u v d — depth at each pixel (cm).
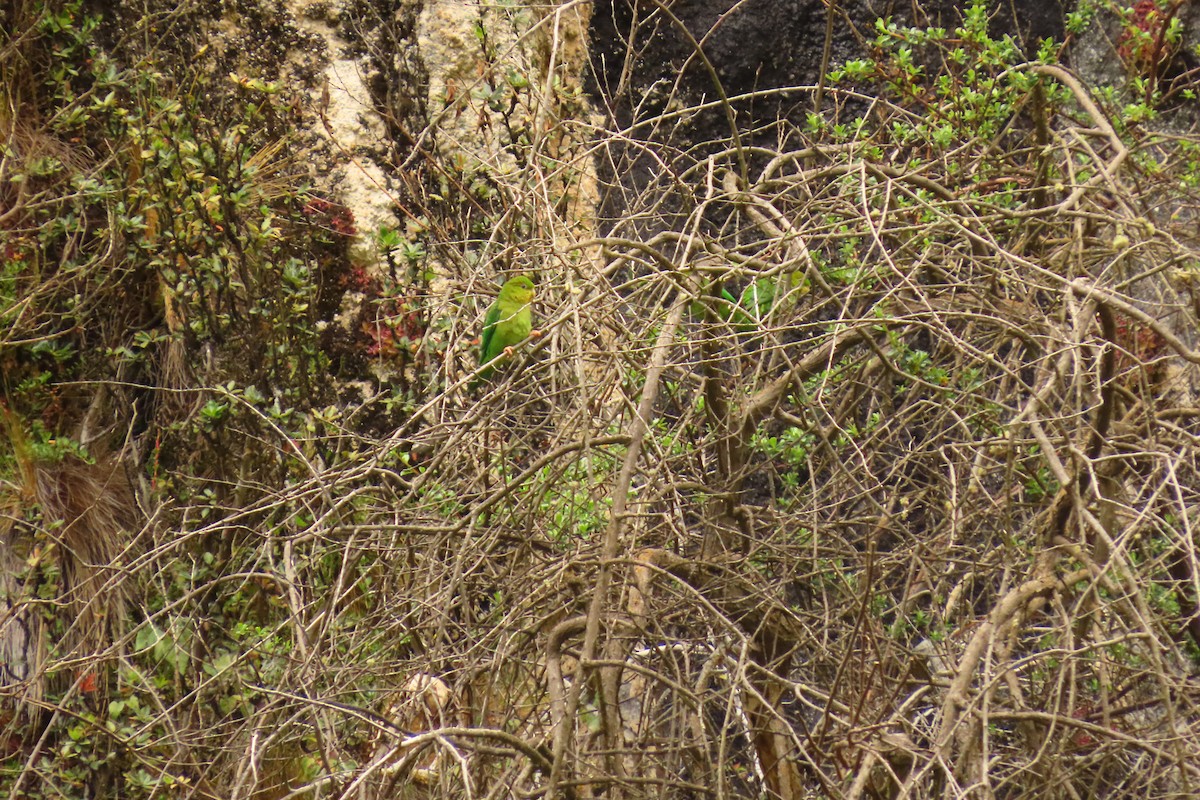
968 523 308
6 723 450
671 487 279
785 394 324
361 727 302
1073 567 271
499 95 440
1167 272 276
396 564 309
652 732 296
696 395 306
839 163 346
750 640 263
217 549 471
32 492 480
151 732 390
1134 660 287
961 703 225
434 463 279
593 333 279
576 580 279
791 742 311
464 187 469
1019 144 402
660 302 288
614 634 278
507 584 299
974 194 332
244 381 497
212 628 432
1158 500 282
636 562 234
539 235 329
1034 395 242
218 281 498
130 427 493
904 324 280
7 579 480
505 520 285
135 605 466
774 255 305
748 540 320
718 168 345
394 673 290
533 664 293
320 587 345
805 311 304
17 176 496
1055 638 277
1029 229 319
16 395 491
